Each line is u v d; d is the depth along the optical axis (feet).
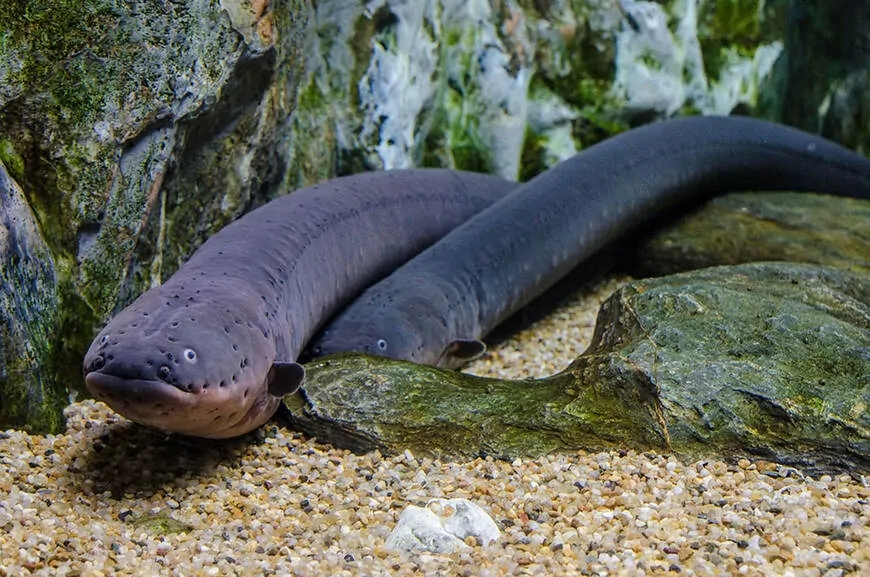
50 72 4.28
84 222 4.38
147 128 4.49
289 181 5.42
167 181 4.68
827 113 7.21
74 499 3.96
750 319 4.42
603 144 5.89
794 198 5.99
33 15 4.25
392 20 5.73
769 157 6.18
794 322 4.37
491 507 3.87
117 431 4.28
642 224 6.07
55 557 3.60
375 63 5.70
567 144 6.40
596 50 6.35
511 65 6.15
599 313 4.79
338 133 5.69
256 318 4.20
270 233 4.70
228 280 4.30
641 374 4.24
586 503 3.88
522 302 5.49
